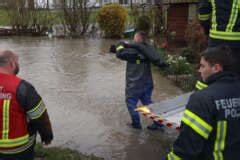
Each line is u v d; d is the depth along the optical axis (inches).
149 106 189.0
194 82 376.5
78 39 936.9
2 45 801.6
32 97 130.0
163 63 245.1
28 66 524.7
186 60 487.2
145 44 244.5
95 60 577.0
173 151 104.9
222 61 104.6
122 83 409.7
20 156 134.6
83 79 432.8
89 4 991.0
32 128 137.3
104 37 954.7
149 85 250.5
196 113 101.2
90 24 1059.3
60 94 362.6
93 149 228.4
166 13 677.9
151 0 772.6
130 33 943.0
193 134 100.2
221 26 143.3
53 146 231.0
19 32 1031.6
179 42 654.5
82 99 343.3
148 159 213.2
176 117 176.2
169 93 364.8
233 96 103.5
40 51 695.7
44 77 445.4
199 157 104.4
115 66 521.0
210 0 149.6
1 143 132.0
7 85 129.0
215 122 101.7
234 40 140.3
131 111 252.2
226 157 101.9
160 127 255.6
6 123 130.3
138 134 251.0
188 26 517.3
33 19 1018.1
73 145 234.8
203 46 462.3
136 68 245.4
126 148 228.8
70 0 977.5
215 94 102.7
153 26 680.4
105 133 255.0
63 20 1007.6
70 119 286.5
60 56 625.0
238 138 102.6
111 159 213.3
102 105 323.0
